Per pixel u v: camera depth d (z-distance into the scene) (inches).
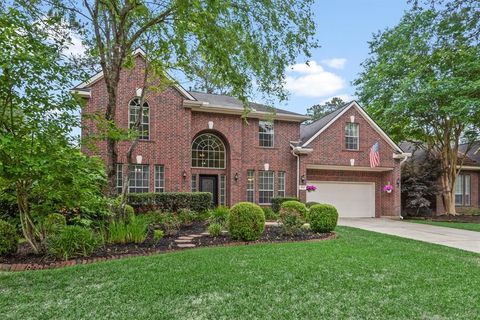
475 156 970.7
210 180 698.2
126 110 597.3
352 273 223.8
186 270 226.4
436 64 720.3
